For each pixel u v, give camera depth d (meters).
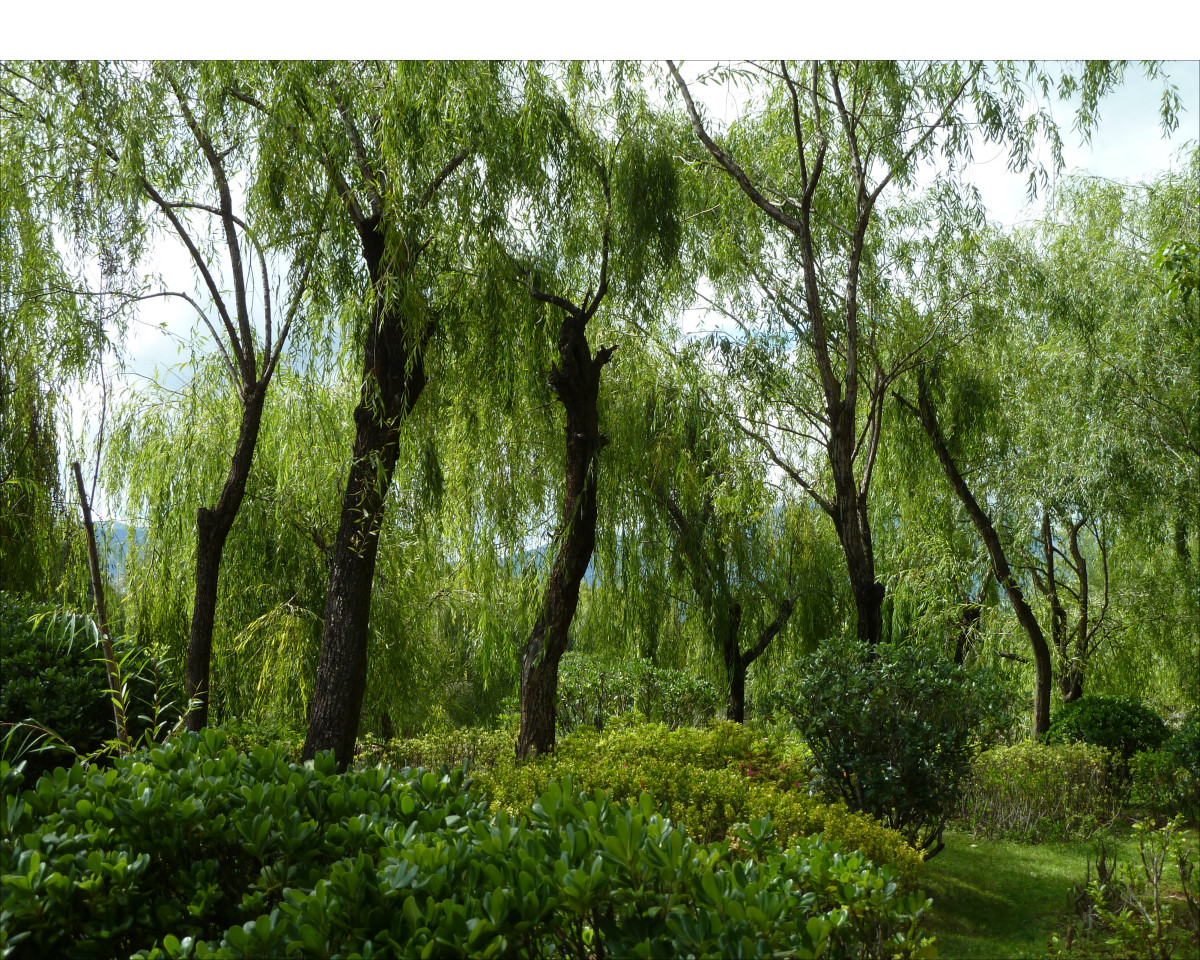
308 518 8.55
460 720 11.61
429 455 7.02
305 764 2.70
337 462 8.55
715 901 1.79
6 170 5.88
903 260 8.84
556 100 6.15
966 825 7.17
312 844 2.21
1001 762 7.54
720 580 10.10
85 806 2.23
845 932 2.07
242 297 6.20
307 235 5.61
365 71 5.68
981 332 8.54
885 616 11.96
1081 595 10.88
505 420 7.40
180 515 8.38
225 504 6.00
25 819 2.20
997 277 8.37
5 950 1.82
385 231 5.39
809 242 7.25
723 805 4.49
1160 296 8.29
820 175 7.99
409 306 5.34
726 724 6.45
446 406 6.82
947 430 9.52
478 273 6.04
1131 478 8.14
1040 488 9.12
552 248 6.51
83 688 4.30
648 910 1.80
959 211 8.52
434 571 9.20
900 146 7.46
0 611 4.93
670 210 6.69
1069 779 7.53
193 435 8.45
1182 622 9.91
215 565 5.95
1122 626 10.64
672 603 10.34
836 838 4.00
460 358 6.33
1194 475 8.02
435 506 7.36
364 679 5.39
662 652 10.33
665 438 9.01
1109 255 8.98
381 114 5.38
